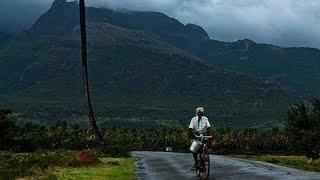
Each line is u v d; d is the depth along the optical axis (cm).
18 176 2228
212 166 3025
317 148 6788
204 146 2152
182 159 4128
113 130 18625
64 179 2070
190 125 2183
